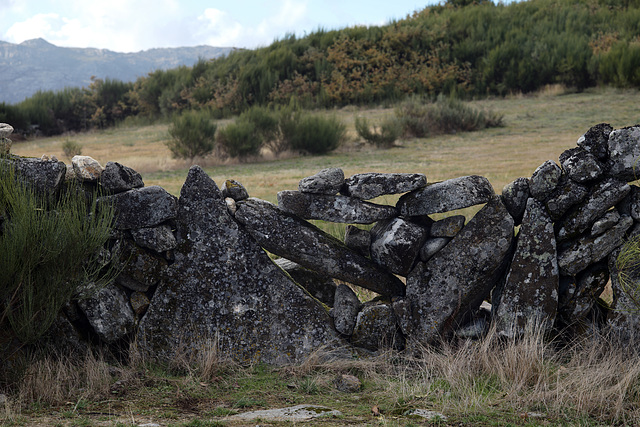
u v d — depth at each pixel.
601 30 34.16
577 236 4.13
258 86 35.47
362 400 3.52
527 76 31.56
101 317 4.13
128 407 3.35
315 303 4.32
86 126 36.06
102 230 3.87
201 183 4.29
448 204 4.18
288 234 4.29
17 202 3.65
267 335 4.26
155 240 4.17
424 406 3.34
